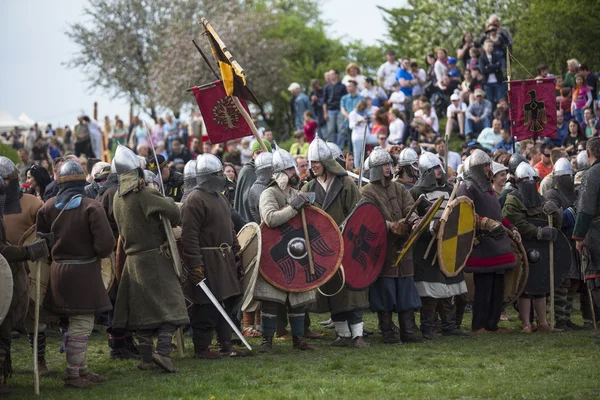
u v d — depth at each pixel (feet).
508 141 104.37
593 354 50.78
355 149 117.08
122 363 52.54
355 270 54.95
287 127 259.80
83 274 46.42
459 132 130.93
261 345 55.31
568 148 100.68
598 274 53.98
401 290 56.70
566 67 169.27
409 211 56.65
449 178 71.61
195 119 175.83
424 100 125.80
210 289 52.03
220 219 52.47
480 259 59.47
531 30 172.24
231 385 44.47
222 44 61.98
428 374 45.96
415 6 263.29
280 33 291.99
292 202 53.26
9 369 45.80
